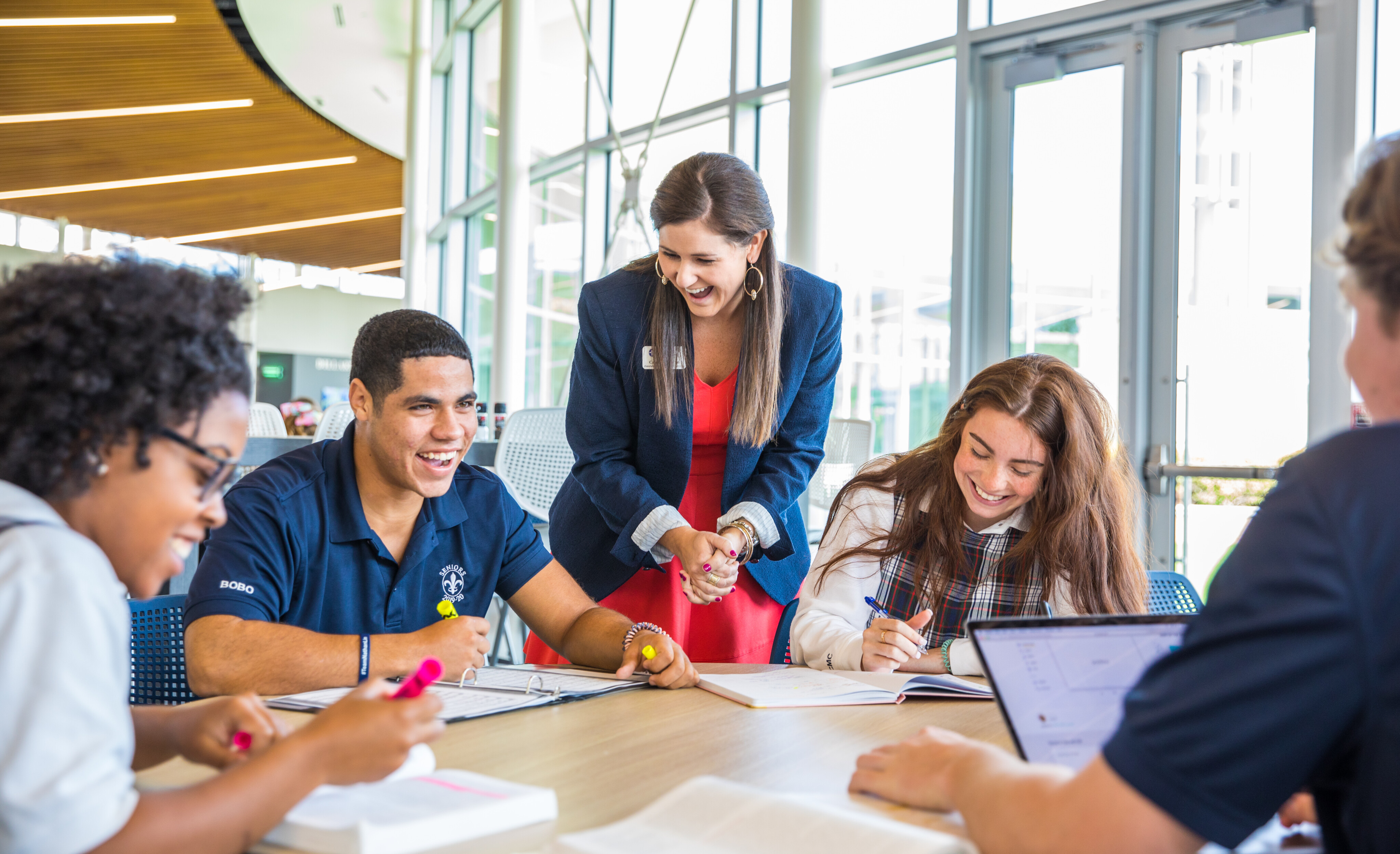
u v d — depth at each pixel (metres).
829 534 1.86
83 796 0.61
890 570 1.81
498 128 6.11
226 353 0.74
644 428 2.02
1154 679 0.62
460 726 1.13
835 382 2.14
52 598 0.63
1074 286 3.46
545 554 1.74
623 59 5.49
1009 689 0.90
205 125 9.93
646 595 2.07
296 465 1.58
